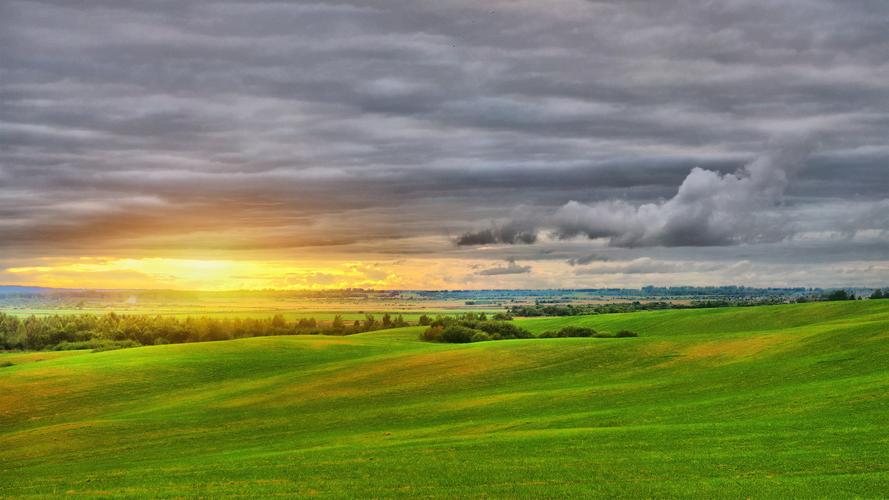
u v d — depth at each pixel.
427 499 32.78
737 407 51.66
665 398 60.28
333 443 53.72
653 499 30.75
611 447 41.66
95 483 41.72
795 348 75.38
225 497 35.12
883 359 61.62
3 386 91.94
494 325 162.75
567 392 68.56
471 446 45.06
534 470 37.03
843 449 36.72
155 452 56.88
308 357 116.56
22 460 57.25
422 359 98.00
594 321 176.62
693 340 90.94
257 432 63.06
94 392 89.88
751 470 34.41
